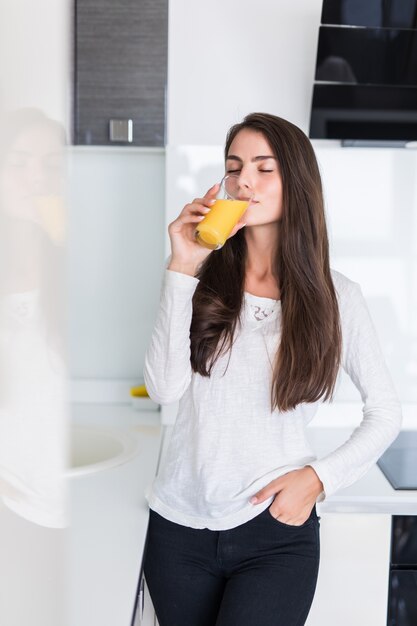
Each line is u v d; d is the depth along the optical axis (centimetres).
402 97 201
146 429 213
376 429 145
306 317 142
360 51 196
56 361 53
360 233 220
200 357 141
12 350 45
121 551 129
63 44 53
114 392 243
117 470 176
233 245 151
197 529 140
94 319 246
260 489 137
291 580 133
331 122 205
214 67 217
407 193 219
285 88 218
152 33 212
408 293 222
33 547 49
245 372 141
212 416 140
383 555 171
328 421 218
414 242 221
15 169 44
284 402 138
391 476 179
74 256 242
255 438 139
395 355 224
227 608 130
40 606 51
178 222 136
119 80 214
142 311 245
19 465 46
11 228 44
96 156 237
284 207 145
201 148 213
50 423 52
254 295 148
